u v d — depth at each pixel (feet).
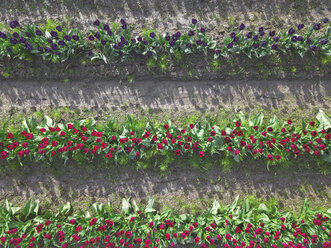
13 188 15.07
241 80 15.53
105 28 13.52
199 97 15.51
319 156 14.98
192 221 14.24
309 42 13.64
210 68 15.33
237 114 15.30
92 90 15.40
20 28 14.65
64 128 13.93
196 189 15.33
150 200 14.90
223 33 15.44
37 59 15.01
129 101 15.44
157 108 15.47
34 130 13.75
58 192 15.17
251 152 14.51
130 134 13.82
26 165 15.12
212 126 14.26
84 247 13.11
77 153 14.78
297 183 15.33
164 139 13.43
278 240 13.60
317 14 15.43
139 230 13.94
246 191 15.34
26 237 13.24
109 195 15.25
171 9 15.48
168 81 15.53
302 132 13.74
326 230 13.56
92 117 14.92
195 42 14.74
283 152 14.46
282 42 14.64
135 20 15.48
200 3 15.49
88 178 15.28
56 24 15.20
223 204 15.23
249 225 12.50
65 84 15.37
